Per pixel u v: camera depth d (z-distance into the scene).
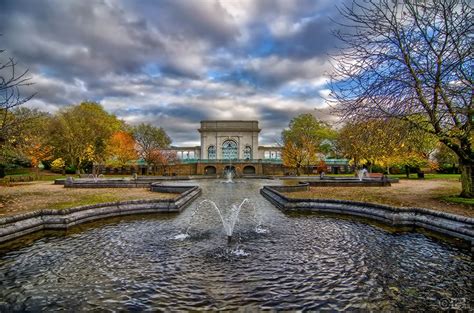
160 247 7.77
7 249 7.60
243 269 6.16
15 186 25.55
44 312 4.50
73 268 6.26
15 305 4.71
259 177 50.88
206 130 77.81
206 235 9.04
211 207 14.70
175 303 4.72
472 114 10.84
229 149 78.00
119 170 58.69
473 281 5.58
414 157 30.55
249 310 4.49
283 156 52.94
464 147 13.14
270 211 13.51
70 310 4.55
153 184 23.25
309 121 61.38
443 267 6.28
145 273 5.96
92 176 39.38
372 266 6.34
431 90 11.37
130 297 4.93
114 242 8.27
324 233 9.26
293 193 18.91
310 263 6.52
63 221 9.79
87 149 41.75
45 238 8.72
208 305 4.64
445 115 11.50
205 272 5.99
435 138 13.96
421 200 14.01
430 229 9.34
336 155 62.62
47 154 41.56
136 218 11.85
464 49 10.50
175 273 5.95
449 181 29.59
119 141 46.91
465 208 11.28
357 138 13.67
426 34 11.11
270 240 8.43
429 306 4.66
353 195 17.03
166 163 58.75
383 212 10.78
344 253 7.23
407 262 6.59
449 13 10.80
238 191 24.14
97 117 46.84
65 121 42.16
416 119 12.70
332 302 4.75
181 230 9.71
